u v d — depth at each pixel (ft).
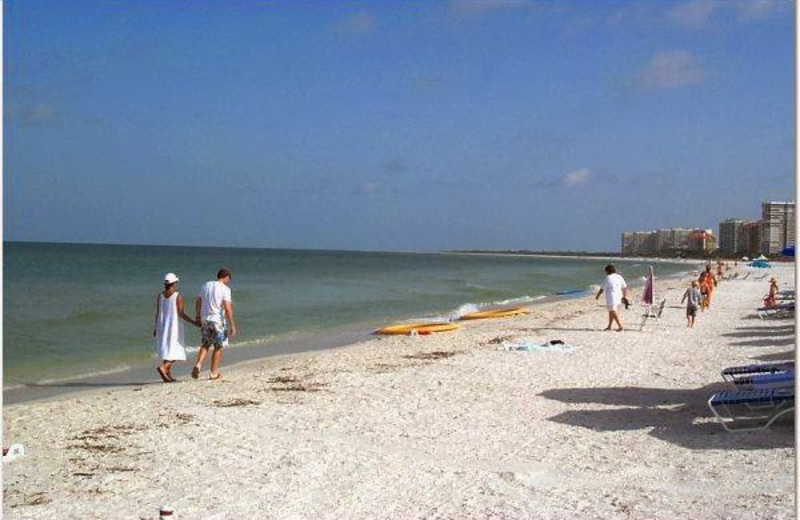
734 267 315.58
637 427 30.83
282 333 75.51
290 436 30.42
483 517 20.52
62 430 31.83
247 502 22.31
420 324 80.28
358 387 41.22
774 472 23.50
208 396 39.55
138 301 105.70
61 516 21.30
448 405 36.04
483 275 251.39
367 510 21.43
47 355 57.31
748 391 30.27
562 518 20.18
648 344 59.21
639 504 21.04
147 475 25.29
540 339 63.67
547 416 33.35
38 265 243.60
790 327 69.77
